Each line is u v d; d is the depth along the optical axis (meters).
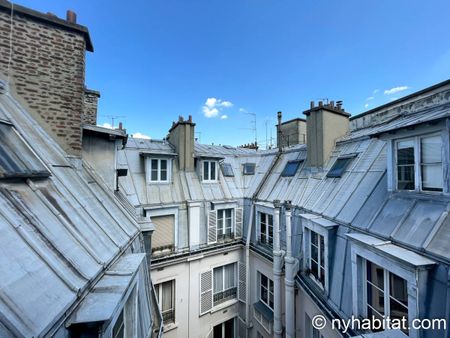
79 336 2.27
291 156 13.76
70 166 5.09
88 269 2.81
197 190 13.12
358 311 5.27
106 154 7.30
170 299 11.51
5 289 1.87
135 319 3.72
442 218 4.04
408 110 8.87
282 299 10.18
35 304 1.94
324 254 7.11
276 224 10.20
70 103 5.85
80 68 6.08
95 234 3.62
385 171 6.39
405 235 4.48
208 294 12.46
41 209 3.03
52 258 2.52
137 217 7.51
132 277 3.13
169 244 11.70
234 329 13.43
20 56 5.31
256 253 12.40
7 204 2.62
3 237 2.25
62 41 5.86
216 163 14.43
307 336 8.51
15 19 5.29
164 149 13.73
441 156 4.41
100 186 6.08
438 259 3.65
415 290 3.71
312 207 8.76
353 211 6.48
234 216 13.99
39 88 5.48
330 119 10.63
